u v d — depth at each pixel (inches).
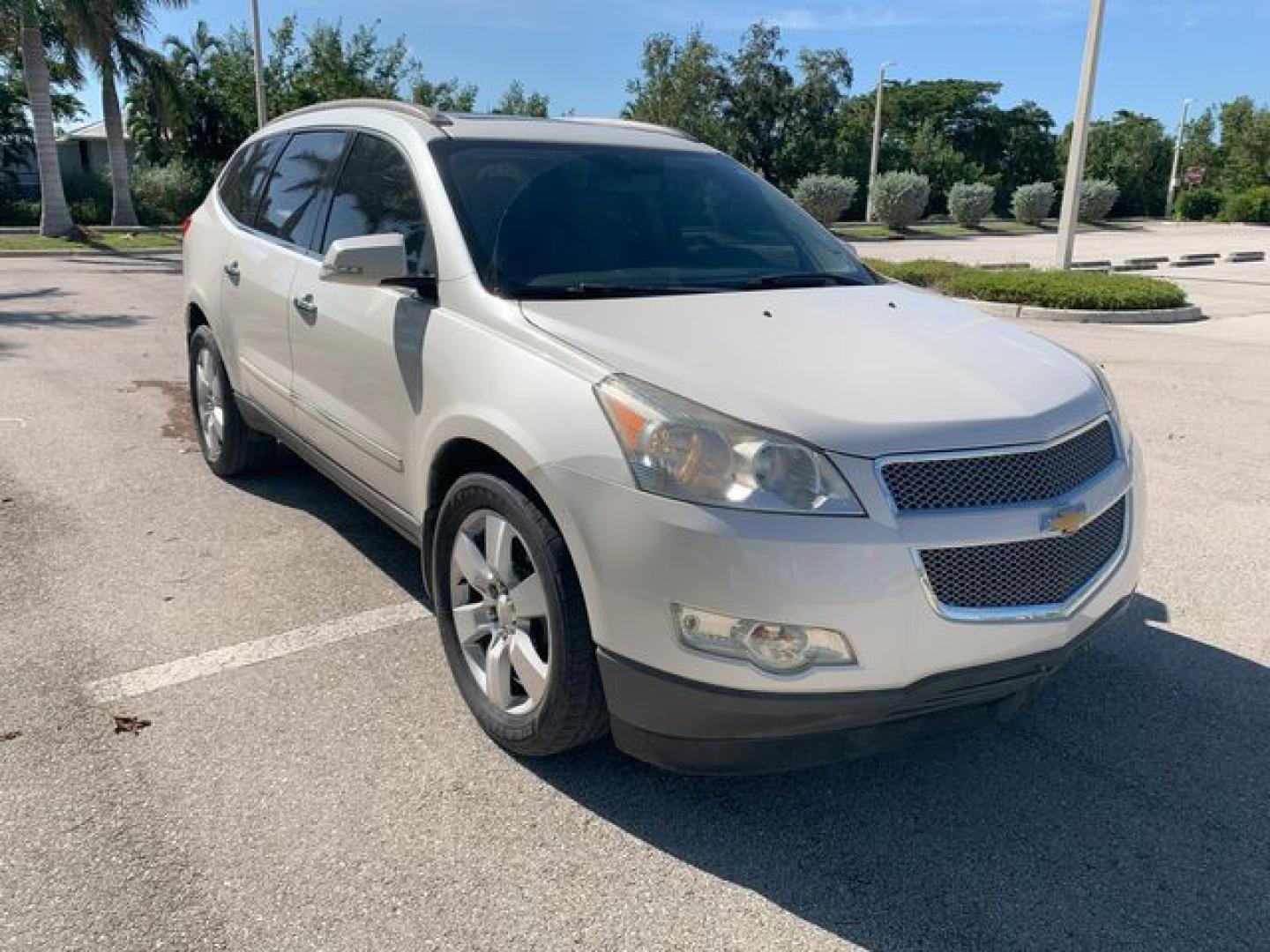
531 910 100.8
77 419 278.5
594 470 104.9
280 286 177.9
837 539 97.9
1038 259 984.9
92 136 1871.3
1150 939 98.7
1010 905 102.9
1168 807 119.1
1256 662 153.4
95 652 149.3
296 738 128.7
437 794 118.3
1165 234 1616.6
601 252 143.5
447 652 135.7
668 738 106.0
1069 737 133.3
